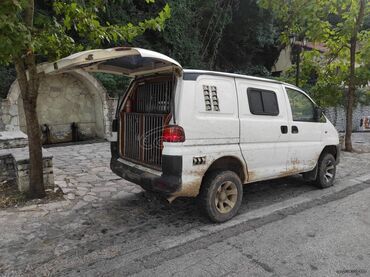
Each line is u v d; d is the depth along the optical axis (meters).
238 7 15.38
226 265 3.11
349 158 8.66
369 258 3.24
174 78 3.73
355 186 5.91
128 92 4.64
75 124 11.12
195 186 3.73
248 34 16.44
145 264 3.13
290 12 9.38
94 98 11.41
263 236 3.74
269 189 5.68
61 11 4.70
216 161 3.99
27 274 2.96
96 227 3.96
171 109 3.66
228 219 4.19
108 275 2.95
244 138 4.21
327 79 10.31
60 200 4.80
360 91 15.03
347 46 9.84
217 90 3.95
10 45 3.21
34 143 4.67
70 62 3.33
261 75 17.70
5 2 3.10
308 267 3.07
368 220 4.23
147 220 4.20
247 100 4.28
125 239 3.66
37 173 4.76
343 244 3.54
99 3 4.97
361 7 8.91
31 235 3.70
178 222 4.14
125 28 4.94
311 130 5.28
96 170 6.68
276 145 4.66
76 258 3.24
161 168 3.88
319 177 5.58
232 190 4.20
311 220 4.24
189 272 2.99
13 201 4.66
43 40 4.18
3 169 5.46
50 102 10.68
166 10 4.98
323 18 9.39
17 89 9.14
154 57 3.30
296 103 5.11
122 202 4.81
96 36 4.62
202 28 15.52
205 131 3.80
